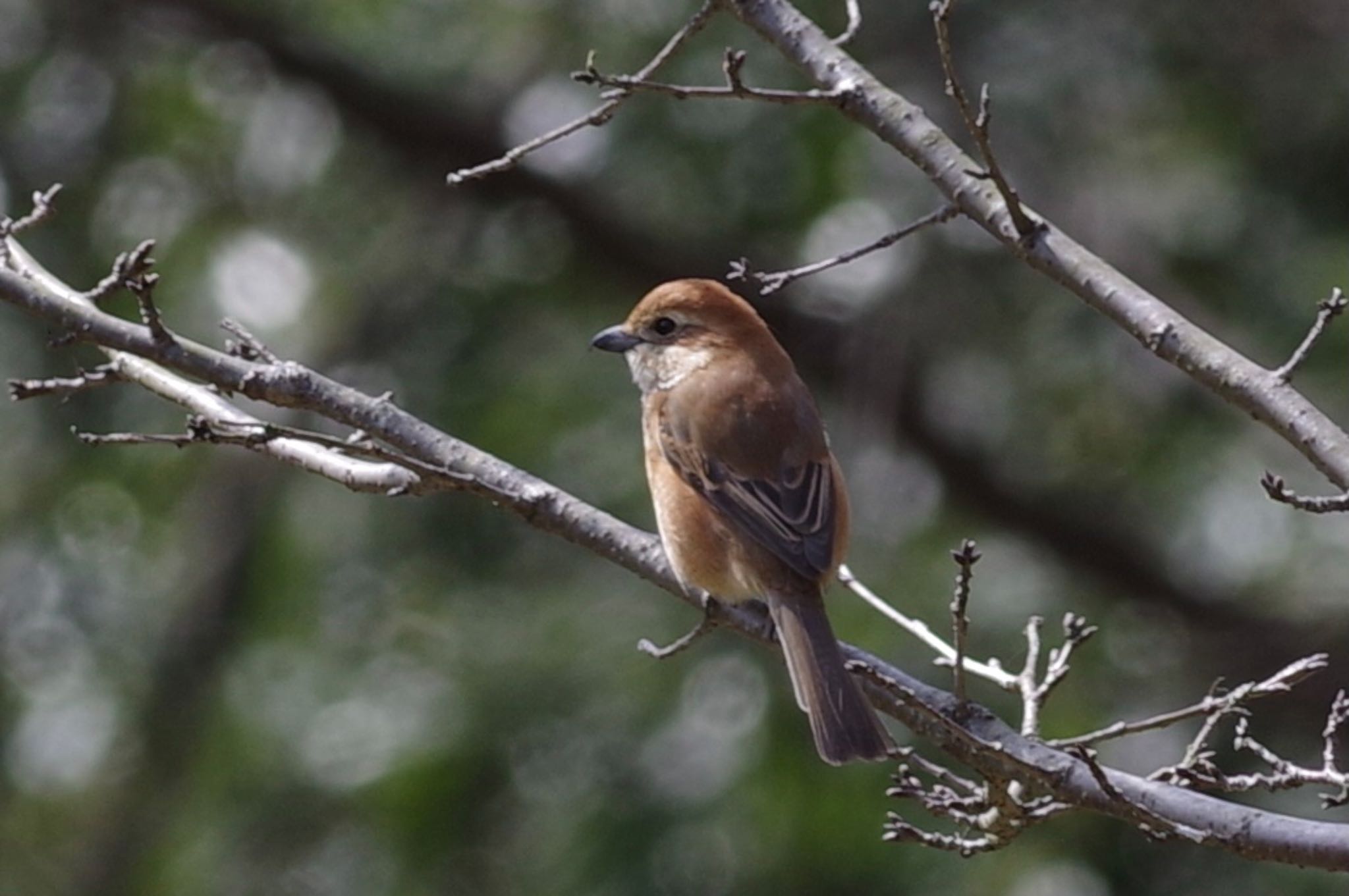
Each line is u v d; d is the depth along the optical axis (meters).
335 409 6.78
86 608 13.85
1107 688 13.12
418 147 14.85
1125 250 13.39
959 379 14.49
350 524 13.99
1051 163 13.20
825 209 13.56
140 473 14.23
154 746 13.85
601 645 12.82
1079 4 12.98
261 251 14.52
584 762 12.48
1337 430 6.29
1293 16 13.60
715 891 11.88
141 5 14.56
